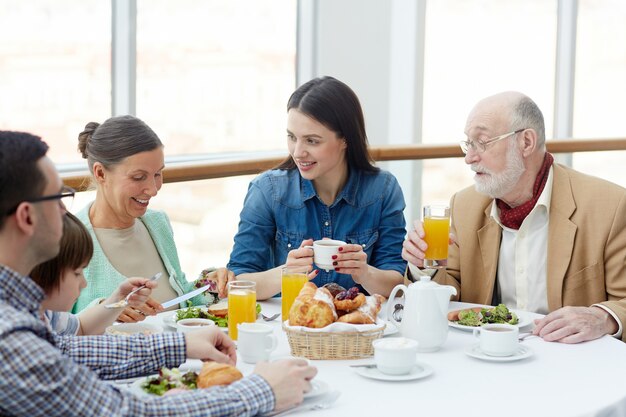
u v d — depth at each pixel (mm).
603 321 2094
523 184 2465
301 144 2527
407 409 1546
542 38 5562
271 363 1539
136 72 4156
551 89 5664
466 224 2596
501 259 2557
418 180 3941
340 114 2537
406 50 4988
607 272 2416
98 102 4055
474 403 1582
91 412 1330
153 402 1409
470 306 2385
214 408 1423
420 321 1919
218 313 2191
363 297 1902
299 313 1864
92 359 1682
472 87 5305
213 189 3344
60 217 1401
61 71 3916
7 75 3768
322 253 2248
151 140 2355
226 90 4500
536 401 1599
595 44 5738
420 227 2350
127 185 2336
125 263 2408
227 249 3498
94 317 1992
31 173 1348
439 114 5195
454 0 5160
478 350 1929
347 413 1520
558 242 2439
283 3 4664
